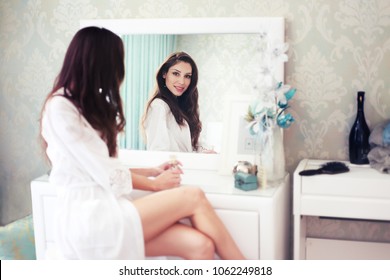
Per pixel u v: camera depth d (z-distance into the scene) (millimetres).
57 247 1942
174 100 2477
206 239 1922
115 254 1839
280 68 2348
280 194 2162
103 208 1894
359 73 2346
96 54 1953
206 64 2432
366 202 2055
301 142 2449
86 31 1978
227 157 2393
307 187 2111
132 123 2537
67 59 1998
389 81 2320
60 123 1892
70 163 1922
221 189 2146
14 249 2418
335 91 2381
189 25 2436
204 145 2453
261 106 2168
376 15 2295
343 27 2334
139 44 2514
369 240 2441
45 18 2688
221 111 2422
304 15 2367
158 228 1929
